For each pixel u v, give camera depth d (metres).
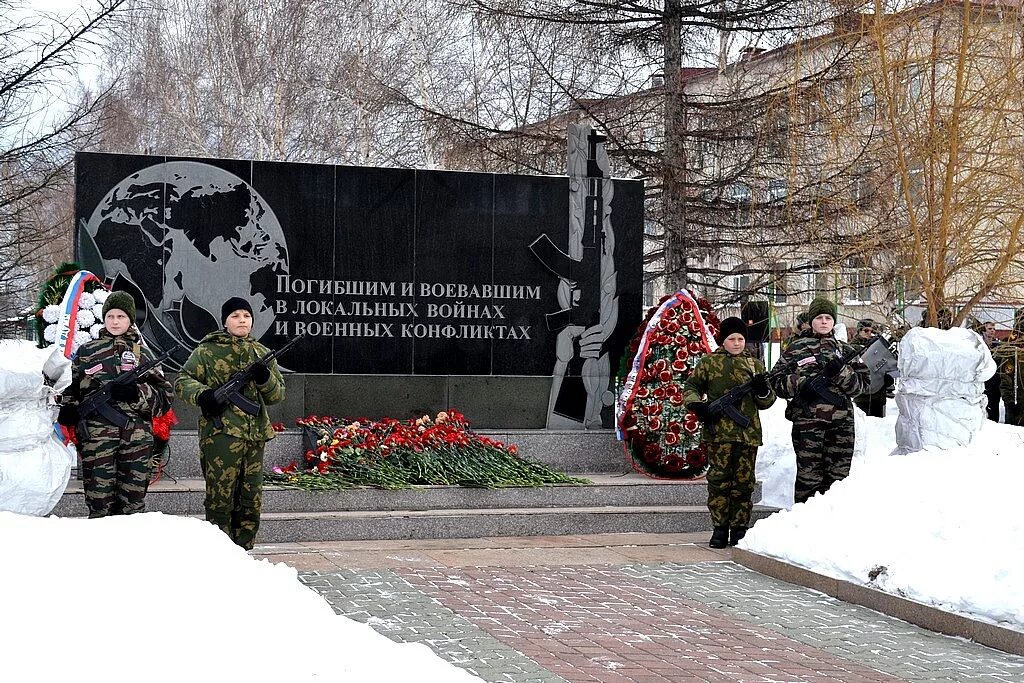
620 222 14.33
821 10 19.41
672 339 13.26
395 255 13.66
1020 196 14.62
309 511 11.48
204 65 33.06
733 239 21.42
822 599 9.12
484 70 26.25
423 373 13.73
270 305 13.27
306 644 5.54
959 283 15.96
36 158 19.67
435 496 11.83
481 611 8.27
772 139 19.86
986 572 8.22
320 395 13.52
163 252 12.95
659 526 12.12
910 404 12.37
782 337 25.22
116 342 9.72
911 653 7.59
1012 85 14.73
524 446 13.38
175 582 5.90
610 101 21.44
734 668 7.04
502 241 13.99
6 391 9.14
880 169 17.17
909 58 15.40
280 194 13.32
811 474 11.38
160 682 4.84
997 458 9.45
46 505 9.38
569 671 6.79
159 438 11.44
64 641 5.04
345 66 30.20
